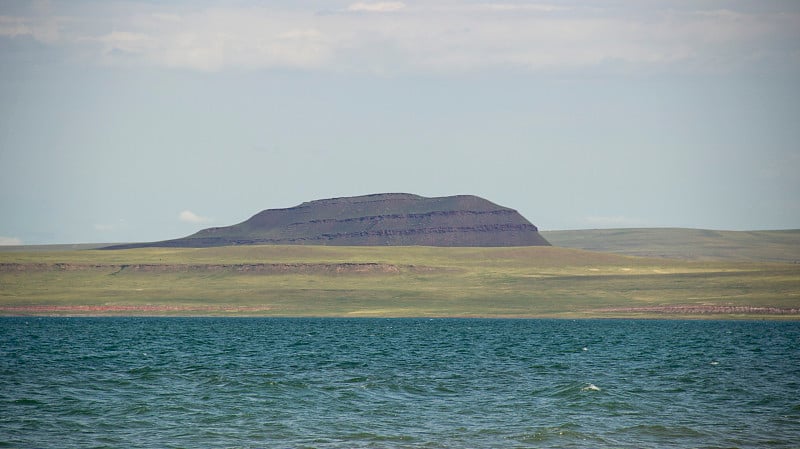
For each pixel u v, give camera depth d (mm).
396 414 76000
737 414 76250
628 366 117000
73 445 63594
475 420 73375
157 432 68188
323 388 90812
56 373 103312
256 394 86375
